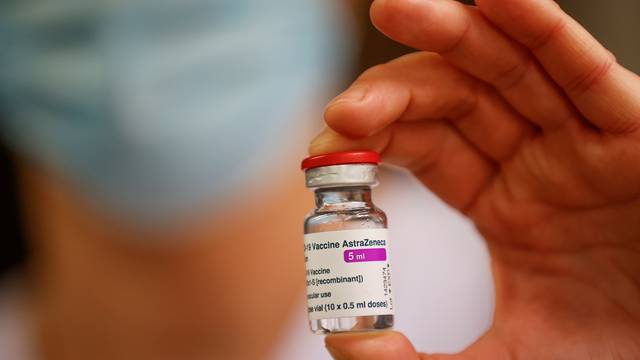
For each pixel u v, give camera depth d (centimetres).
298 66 65
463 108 45
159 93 62
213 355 69
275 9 63
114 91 62
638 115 42
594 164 43
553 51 42
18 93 64
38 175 69
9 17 62
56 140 64
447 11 42
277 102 65
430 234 70
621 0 98
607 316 45
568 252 45
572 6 99
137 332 70
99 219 68
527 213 45
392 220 70
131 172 64
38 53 63
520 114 45
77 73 62
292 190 68
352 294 42
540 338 45
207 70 63
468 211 46
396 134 45
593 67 42
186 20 62
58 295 71
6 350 72
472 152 46
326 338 42
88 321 70
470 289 68
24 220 71
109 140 63
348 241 42
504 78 44
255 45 63
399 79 43
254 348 68
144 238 67
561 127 44
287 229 69
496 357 45
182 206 66
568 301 45
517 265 46
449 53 43
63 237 70
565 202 45
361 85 43
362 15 75
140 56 62
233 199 66
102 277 70
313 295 42
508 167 45
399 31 42
